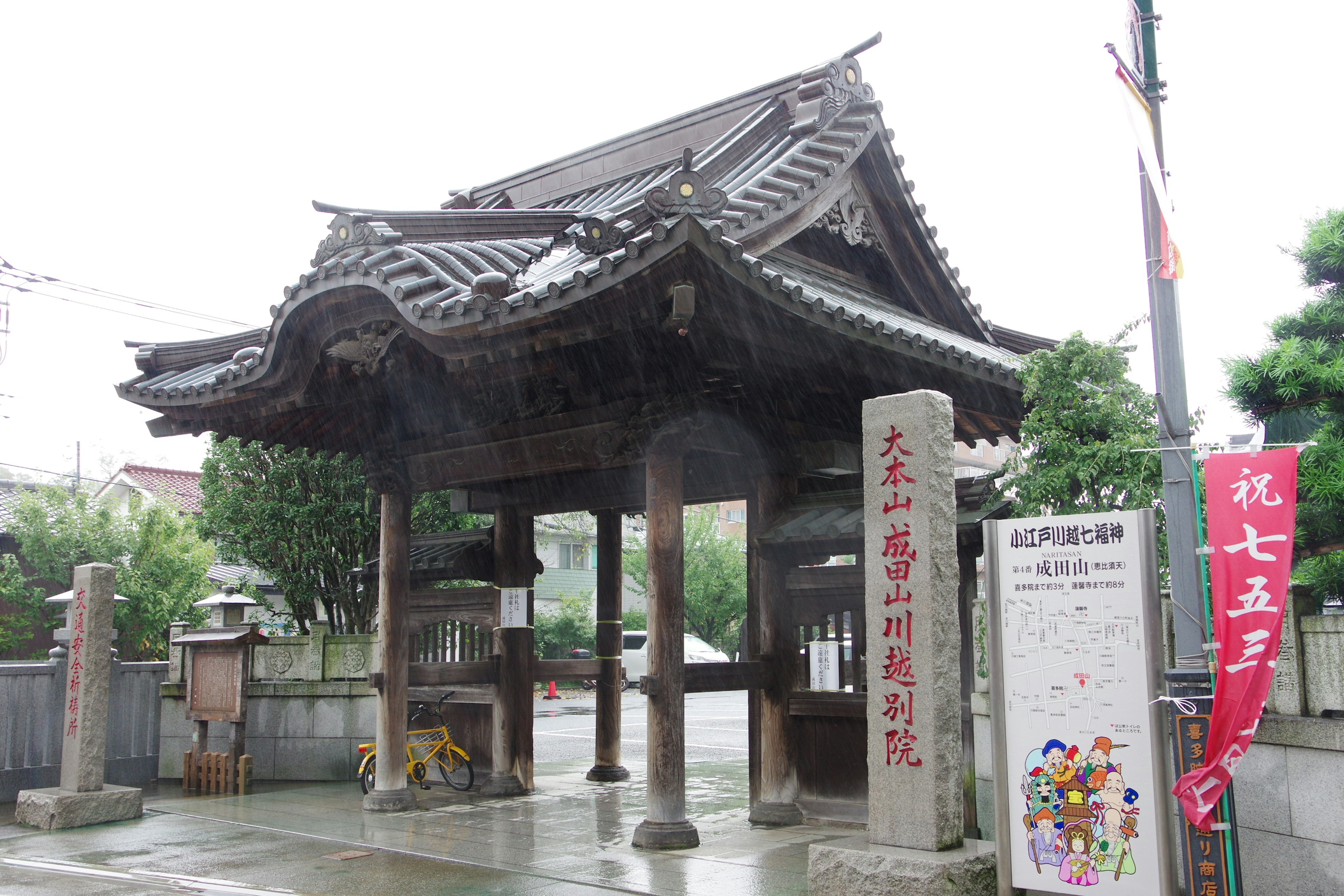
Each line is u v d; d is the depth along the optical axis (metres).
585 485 11.73
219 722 12.80
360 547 16.77
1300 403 6.84
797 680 9.50
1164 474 5.89
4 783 11.48
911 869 5.65
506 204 13.65
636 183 12.01
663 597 8.48
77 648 10.34
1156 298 5.99
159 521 22.75
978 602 8.27
